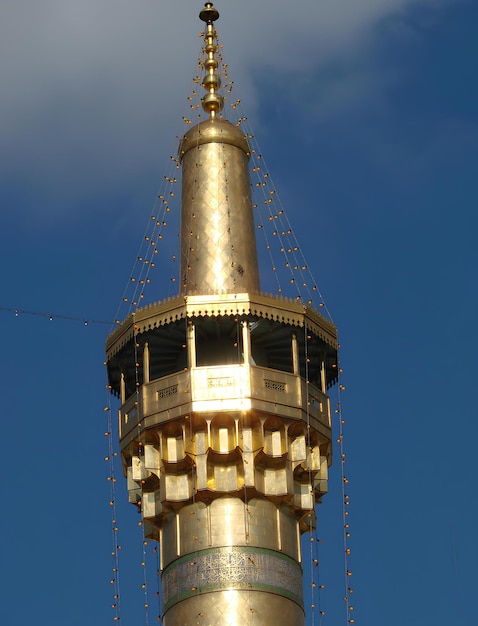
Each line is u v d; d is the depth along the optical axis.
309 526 103.50
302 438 102.12
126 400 105.75
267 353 106.75
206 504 100.25
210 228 108.31
